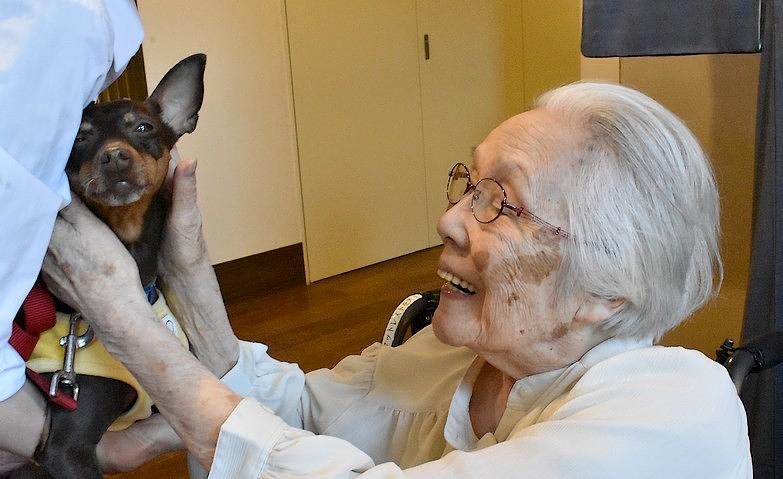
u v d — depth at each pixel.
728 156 2.02
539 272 0.93
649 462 0.81
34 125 0.78
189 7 3.38
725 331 2.09
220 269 3.69
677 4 1.64
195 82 1.29
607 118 0.92
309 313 3.59
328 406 1.23
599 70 2.26
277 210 3.87
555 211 0.91
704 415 0.84
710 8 1.60
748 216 2.01
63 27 0.80
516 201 0.94
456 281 1.03
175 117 1.28
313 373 1.29
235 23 3.56
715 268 1.16
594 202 0.89
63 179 0.84
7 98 0.76
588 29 1.78
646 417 0.83
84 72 0.82
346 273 4.21
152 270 1.06
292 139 3.88
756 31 1.55
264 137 3.76
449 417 1.06
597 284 0.90
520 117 0.99
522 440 0.83
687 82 2.07
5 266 0.78
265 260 3.86
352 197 4.18
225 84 3.56
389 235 4.40
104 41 0.83
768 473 1.67
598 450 0.80
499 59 4.77
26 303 0.89
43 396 0.95
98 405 0.97
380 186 4.30
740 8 1.56
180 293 1.12
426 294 1.53
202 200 3.57
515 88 4.88
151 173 1.08
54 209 0.80
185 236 1.06
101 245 0.88
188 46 3.41
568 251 0.91
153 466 2.39
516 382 1.02
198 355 1.16
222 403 0.86
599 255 0.90
